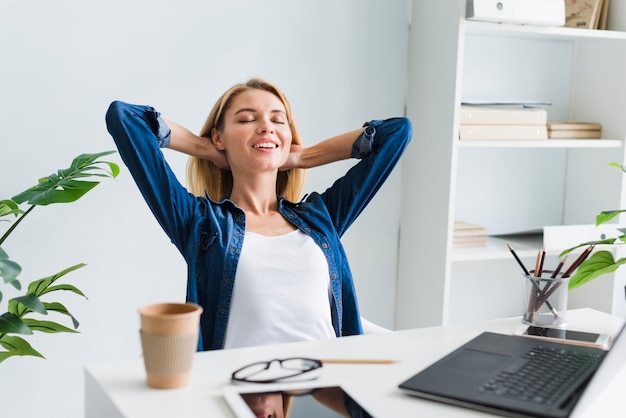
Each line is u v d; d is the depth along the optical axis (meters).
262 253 1.81
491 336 1.37
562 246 2.78
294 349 1.35
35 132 2.35
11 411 2.43
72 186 1.89
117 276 2.52
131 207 2.51
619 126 2.94
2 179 2.32
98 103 2.42
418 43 2.78
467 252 2.73
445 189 2.66
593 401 1.21
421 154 2.79
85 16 2.37
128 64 2.44
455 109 2.60
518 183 3.13
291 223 1.93
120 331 2.55
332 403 1.09
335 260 1.92
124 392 1.11
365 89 2.79
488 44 2.97
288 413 1.05
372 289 2.94
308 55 2.69
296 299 1.79
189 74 2.53
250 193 1.93
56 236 2.42
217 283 1.78
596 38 3.02
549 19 2.64
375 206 2.89
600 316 1.65
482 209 3.08
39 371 2.45
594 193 3.09
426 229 2.77
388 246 2.94
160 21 2.46
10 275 1.65
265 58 2.62
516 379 1.12
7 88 2.30
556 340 1.39
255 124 1.90
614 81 2.96
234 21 2.56
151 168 1.80
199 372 1.21
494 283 3.14
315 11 2.68
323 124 2.74
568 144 2.82
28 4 2.29
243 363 1.27
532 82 3.08
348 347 1.37
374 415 1.04
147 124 1.84
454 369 1.18
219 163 1.99
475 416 1.04
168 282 2.59
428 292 2.77
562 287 1.52
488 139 2.67
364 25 2.76
